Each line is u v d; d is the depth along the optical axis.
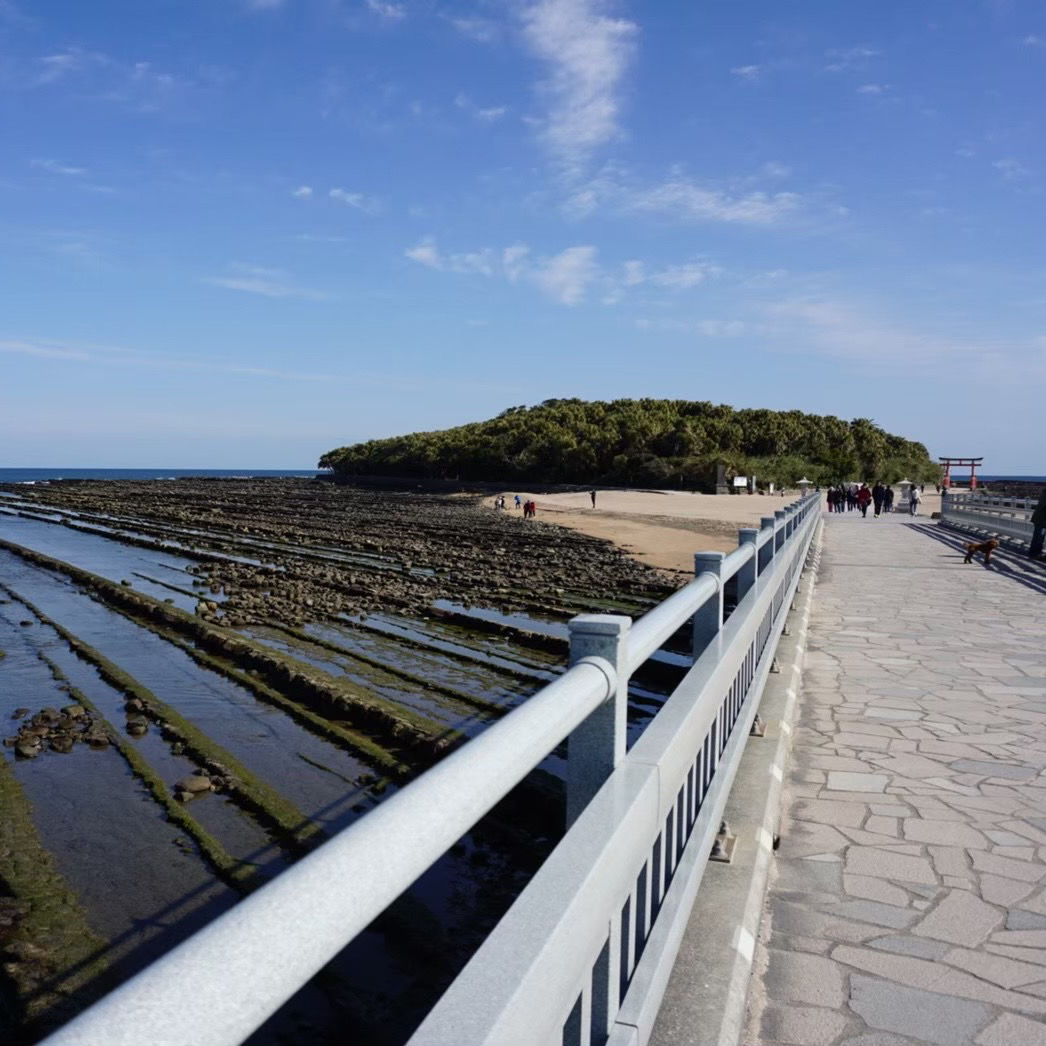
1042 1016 3.09
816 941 3.61
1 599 20.56
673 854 3.02
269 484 123.19
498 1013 1.33
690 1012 2.76
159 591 21.81
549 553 29.91
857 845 4.58
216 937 0.89
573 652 2.42
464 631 16.27
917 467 109.25
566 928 1.67
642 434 94.25
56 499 73.38
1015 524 24.05
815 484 89.50
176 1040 0.79
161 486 110.19
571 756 2.47
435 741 9.23
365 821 1.18
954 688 8.08
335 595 20.33
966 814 5.01
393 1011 4.99
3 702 11.49
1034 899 3.98
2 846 7.06
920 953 3.51
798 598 12.12
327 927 1.00
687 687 3.55
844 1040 2.95
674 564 26.70
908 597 14.37
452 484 99.69
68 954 5.59
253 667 13.18
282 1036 4.78
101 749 9.44
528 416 114.00
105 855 6.97
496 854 6.92
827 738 6.50
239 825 7.54
